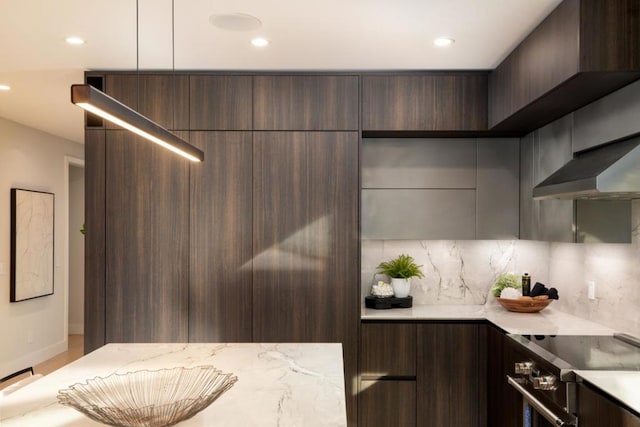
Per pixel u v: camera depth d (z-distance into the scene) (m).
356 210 3.44
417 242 3.96
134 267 3.42
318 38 2.84
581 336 2.72
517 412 2.74
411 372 3.37
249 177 3.44
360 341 3.40
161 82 3.43
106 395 1.67
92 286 3.42
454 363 3.36
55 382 1.87
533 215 3.41
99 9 2.44
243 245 3.43
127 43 2.91
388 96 3.47
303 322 3.42
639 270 2.63
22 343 5.20
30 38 2.82
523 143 3.61
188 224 3.43
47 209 5.61
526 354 2.54
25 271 5.18
